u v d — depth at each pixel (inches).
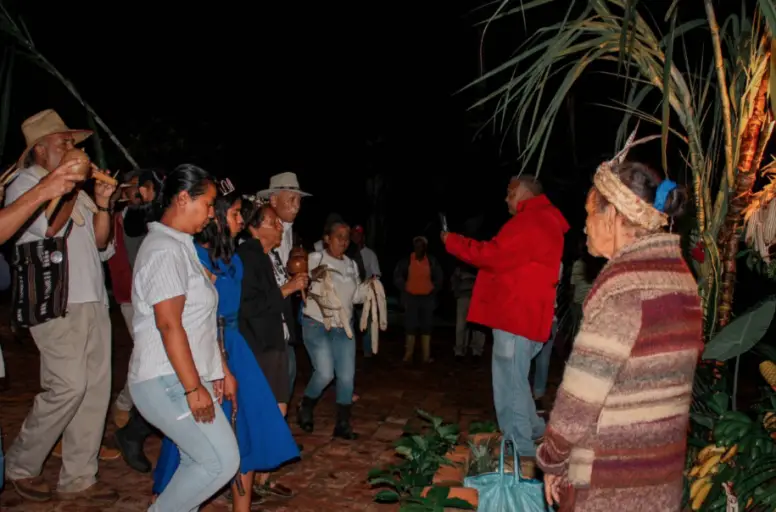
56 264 172.9
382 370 394.3
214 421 138.5
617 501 88.5
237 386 161.8
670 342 87.9
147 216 221.1
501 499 148.6
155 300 131.6
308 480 215.2
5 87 216.5
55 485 198.7
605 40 163.3
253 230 197.9
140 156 598.5
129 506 188.1
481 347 423.2
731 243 162.2
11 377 317.1
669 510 90.4
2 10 213.8
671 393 88.9
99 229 193.3
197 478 138.9
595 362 86.3
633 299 87.1
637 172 92.4
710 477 148.7
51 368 178.9
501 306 210.1
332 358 255.1
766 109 154.9
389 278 786.2
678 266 91.8
